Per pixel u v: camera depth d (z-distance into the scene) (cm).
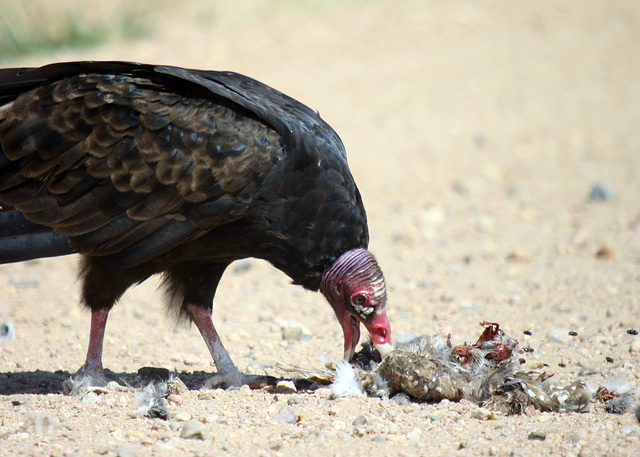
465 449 649
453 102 2581
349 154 2091
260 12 3331
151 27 3070
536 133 2345
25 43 2772
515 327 1056
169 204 802
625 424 704
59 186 808
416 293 1245
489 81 2805
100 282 843
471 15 3500
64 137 809
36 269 1422
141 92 813
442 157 2116
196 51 2825
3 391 837
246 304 1215
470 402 757
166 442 663
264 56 2833
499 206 1777
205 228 812
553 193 1864
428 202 1802
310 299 1245
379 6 3503
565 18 3562
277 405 762
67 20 2964
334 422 709
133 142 802
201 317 892
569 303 1159
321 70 2753
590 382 809
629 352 940
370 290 834
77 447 655
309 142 827
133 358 980
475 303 1184
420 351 796
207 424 709
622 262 1360
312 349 999
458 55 3041
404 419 719
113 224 806
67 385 828
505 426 698
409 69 2847
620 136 2317
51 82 842
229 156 799
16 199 819
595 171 2022
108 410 754
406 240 1553
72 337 1062
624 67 3012
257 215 814
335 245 833
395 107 2484
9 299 1242
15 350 1005
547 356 938
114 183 800
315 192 817
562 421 710
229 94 818
